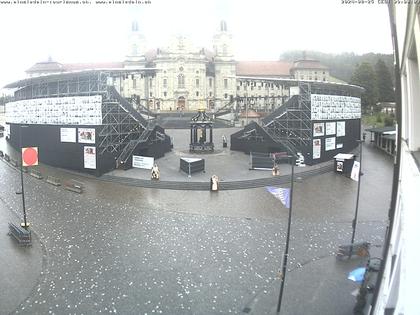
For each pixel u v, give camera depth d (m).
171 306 16.69
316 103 49.75
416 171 8.78
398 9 12.62
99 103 43.06
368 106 110.62
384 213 30.02
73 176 44.44
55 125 48.38
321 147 51.47
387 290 11.58
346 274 19.52
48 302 16.92
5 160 56.12
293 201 33.69
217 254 22.14
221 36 119.19
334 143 55.47
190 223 27.61
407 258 8.04
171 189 38.41
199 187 38.50
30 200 33.88
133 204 32.72
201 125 60.44
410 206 8.52
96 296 17.44
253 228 26.53
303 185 40.03
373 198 34.66
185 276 19.44
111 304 16.81
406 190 9.66
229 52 120.12
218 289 18.16
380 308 11.98
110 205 32.38
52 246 23.19
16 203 32.72
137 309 16.44
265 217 29.05
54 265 20.59
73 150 46.25
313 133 49.31
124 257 21.66
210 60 123.12
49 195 35.72
